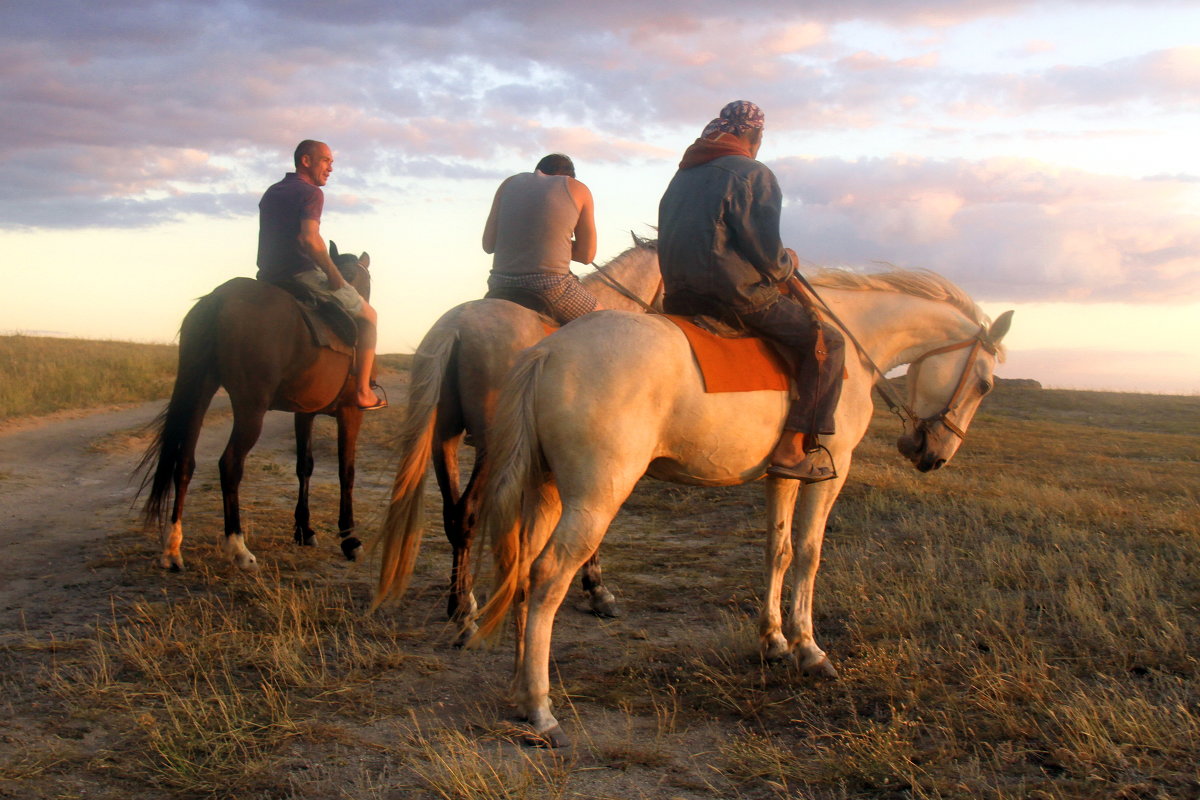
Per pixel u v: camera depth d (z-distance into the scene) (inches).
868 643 202.8
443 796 130.6
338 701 166.1
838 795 135.2
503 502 151.5
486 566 267.0
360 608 223.9
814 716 165.2
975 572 261.7
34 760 137.9
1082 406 1094.4
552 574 151.2
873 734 150.0
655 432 156.0
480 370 195.0
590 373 151.3
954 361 207.9
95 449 471.2
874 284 205.9
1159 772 136.6
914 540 303.9
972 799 130.7
